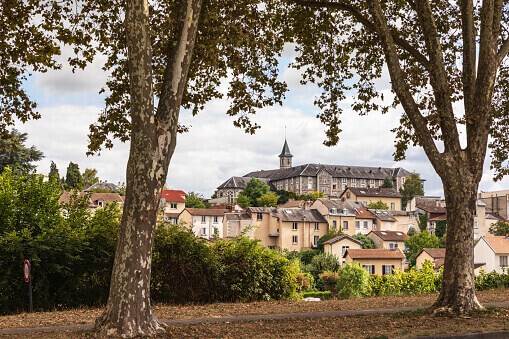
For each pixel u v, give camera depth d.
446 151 12.08
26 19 14.16
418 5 12.58
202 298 15.22
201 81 15.32
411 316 11.32
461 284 11.65
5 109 14.56
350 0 15.43
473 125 12.14
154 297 14.81
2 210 13.34
